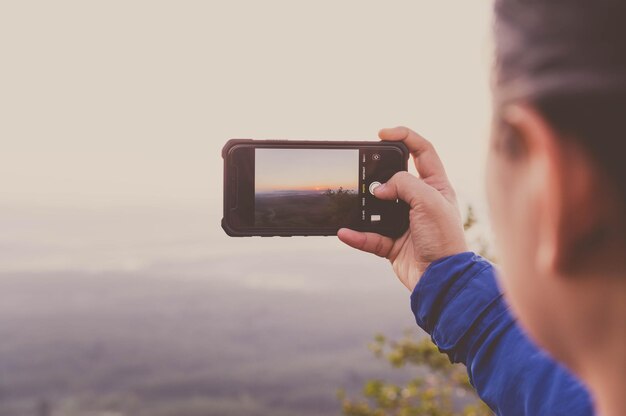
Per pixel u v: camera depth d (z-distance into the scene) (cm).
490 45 41
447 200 134
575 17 35
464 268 102
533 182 38
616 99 34
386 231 133
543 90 35
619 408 38
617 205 35
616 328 37
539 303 40
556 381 78
